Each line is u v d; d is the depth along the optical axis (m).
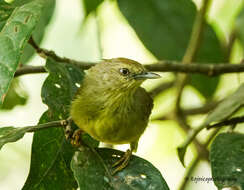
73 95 8.07
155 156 13.79
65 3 13.01
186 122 12.75
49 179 7.63
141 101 8.69
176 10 11.10
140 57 14.02
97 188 6.93
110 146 11.77
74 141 7.67
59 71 8.03
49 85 7.66
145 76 8.55
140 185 7.08
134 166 7.33
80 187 6.71
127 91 8.41
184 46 11.14
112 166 7.30
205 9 10.52
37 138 7.57
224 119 8.70
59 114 7.77
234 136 7.70
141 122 8.66
